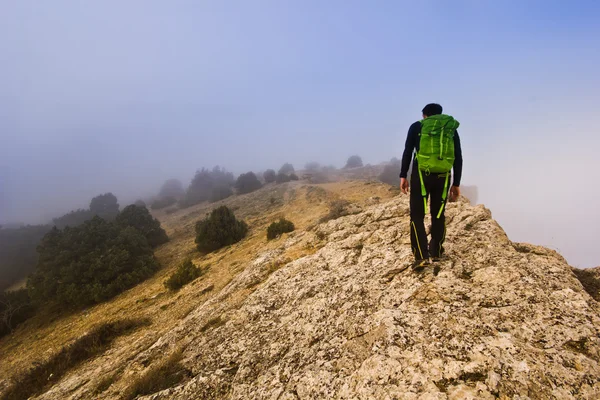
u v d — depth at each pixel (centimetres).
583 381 267
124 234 2750
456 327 359
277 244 1630
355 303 501
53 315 2108
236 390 435
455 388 286
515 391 271
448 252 533
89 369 836
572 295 373
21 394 828
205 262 2067
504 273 440
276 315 625
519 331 337
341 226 1063
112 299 2053
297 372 400
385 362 336
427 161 400
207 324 745
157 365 647
